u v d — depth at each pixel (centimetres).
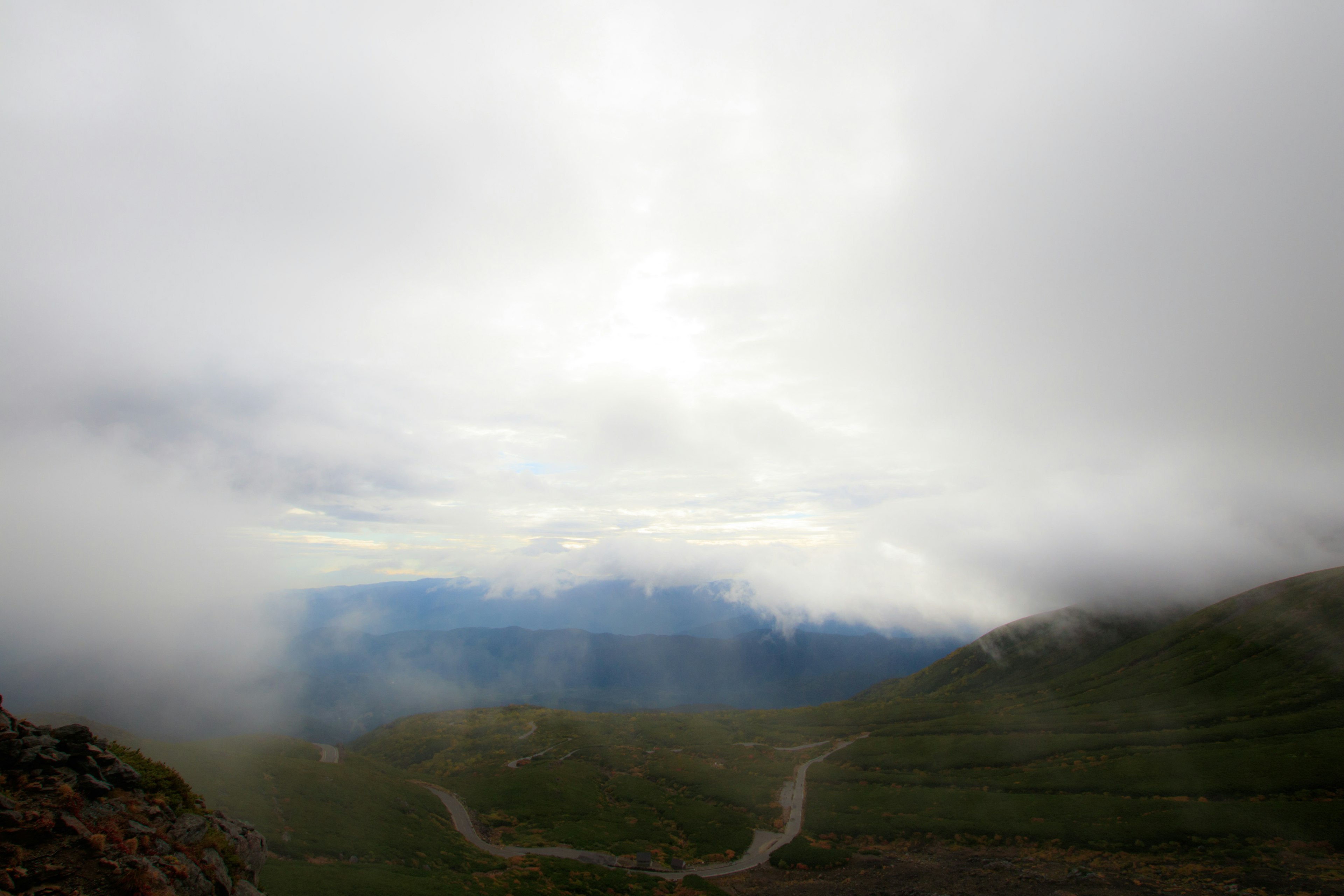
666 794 15338
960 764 16150
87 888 2173
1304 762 11431
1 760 2589
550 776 15750
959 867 9475
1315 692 16325
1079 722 18862
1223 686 19362
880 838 11381
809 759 18950
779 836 12019
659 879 9212
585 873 8756
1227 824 9338
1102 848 9431
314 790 9562
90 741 2931
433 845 8944
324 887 5709
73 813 2483
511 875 8094
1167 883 7825
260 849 3347
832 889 9062
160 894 2309
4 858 2131
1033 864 9231
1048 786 13012
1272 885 7294
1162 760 13238
